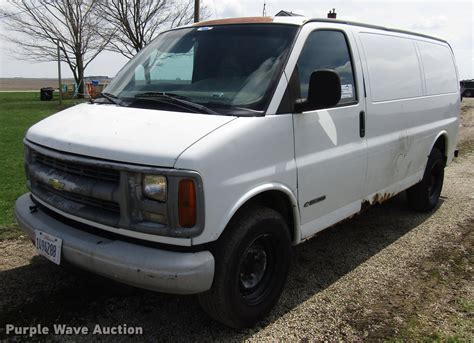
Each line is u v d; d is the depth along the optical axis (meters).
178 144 2.72
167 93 3.49
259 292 3.35
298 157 3.42
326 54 3.82
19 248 4.48
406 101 4.93
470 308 3.71
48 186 3.27
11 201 5.92
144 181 2.68
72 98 30.73
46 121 3.60
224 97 3.28
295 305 3.67
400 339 3.25
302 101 3.39
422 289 4.01
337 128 3.82
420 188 5.90
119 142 2.83
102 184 2.85
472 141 13.12
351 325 3.41
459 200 6.87
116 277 2.79
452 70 6.43
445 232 5.46
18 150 9.60
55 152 3.09
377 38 4.59
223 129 2.88
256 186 3.04
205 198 2.70
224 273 2.92
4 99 29.34
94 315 3.40
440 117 5.94
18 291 3.67
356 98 4.10
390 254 4.77
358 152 4.09
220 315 3.04
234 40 3.70
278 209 3.48
